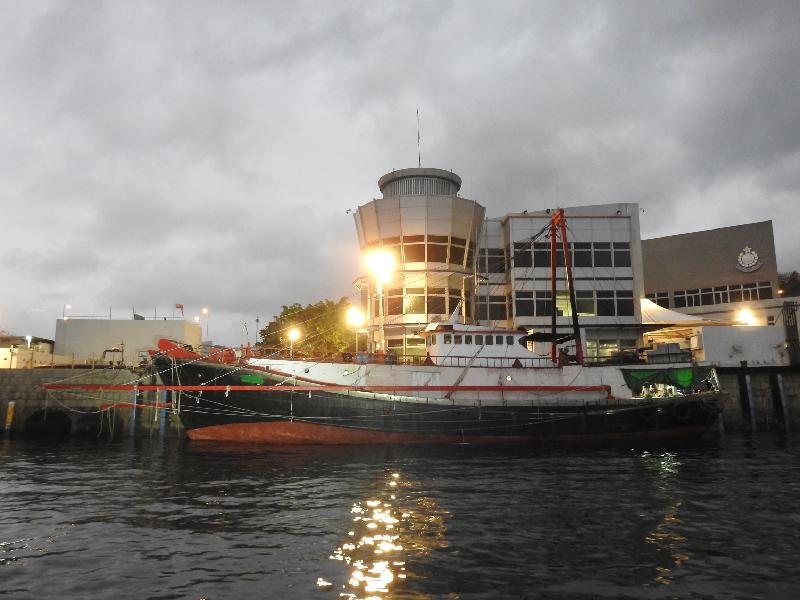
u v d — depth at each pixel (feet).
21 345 163.43
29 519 42.14
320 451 82.79
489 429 91.91
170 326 168.04
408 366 94.43
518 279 143.43
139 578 29.45
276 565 31.42
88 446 93.56
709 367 101.81
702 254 182.39
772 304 168.45
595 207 151.84
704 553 33.50
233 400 90.43
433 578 29.37
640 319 142.61
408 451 82.84
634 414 96.37
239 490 53.42
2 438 109.19
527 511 44.29
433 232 135.95
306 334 154.61
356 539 36.60
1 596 27.02
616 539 36.52
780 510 44.57
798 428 119.34
